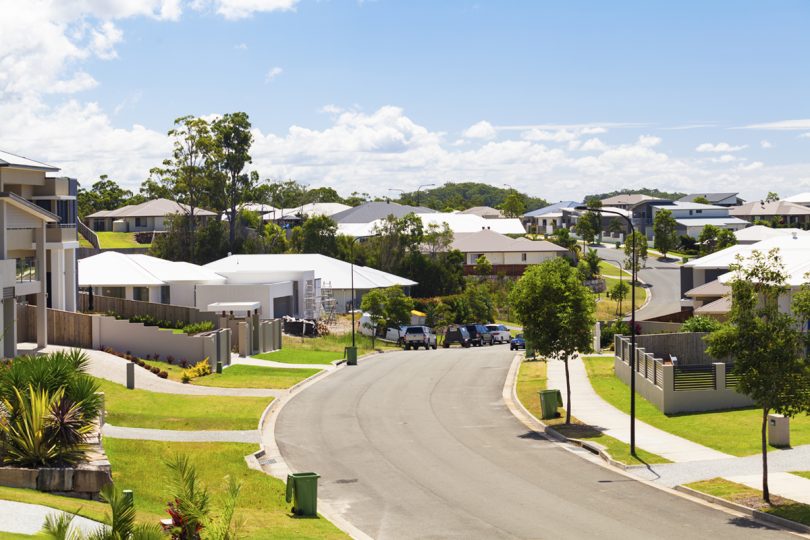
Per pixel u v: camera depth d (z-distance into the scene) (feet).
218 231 369.71
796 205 619.67
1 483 63.82
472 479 87.35
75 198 166.61
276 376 156.04
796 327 78.28
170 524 44.11
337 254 370.73
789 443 96.99
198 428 106.22
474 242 426.92
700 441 101.14
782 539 65.87
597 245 567.59
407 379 160.04
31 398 68.95
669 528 69.46
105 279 223.30
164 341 156.25
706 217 591.78
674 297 344.28
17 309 148.66
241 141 382.01
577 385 146.30
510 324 318.45
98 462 69.15
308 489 72.23
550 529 69.62
